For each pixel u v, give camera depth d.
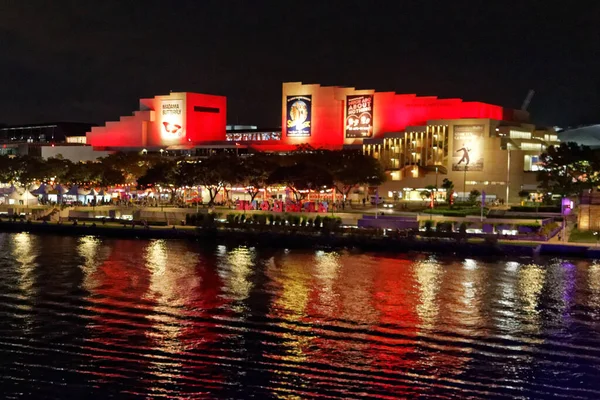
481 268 89.50
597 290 77.12
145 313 67.94
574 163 144.50
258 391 48.72
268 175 152.38
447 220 119.31
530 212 138.12
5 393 48.12
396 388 49.34
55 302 72.19
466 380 50.84
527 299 73.19
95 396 47.84
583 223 115.94
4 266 91.50
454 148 191.50
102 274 86.38
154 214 141.25
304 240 108.62
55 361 54.19
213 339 59.78
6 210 155.00
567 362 54.38
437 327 63.31
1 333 61.06
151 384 49.84
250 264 93.12
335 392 48.66
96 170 180.75
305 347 57.78
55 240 116.69
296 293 76.19
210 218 124.31
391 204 163.00
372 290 77.38
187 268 90.31
